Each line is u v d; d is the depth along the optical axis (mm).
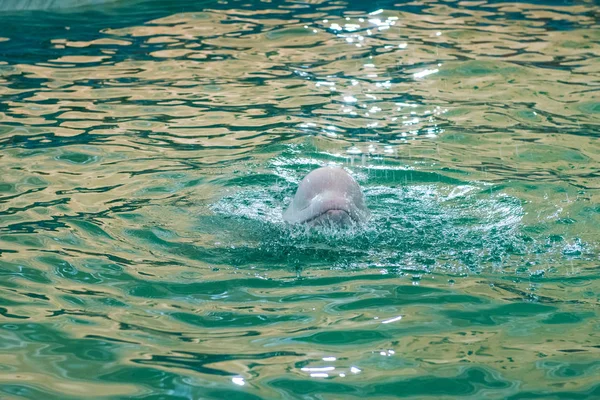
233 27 9242
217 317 3604
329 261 4180
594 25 9141
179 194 5090
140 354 3270
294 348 3320
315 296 3807
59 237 4434
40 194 5043
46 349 3307
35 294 3801
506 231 4535
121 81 7484
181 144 6016
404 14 9711
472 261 4184
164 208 4863
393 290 3863
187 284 3926
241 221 4680
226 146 5988
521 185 5211
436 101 6953
